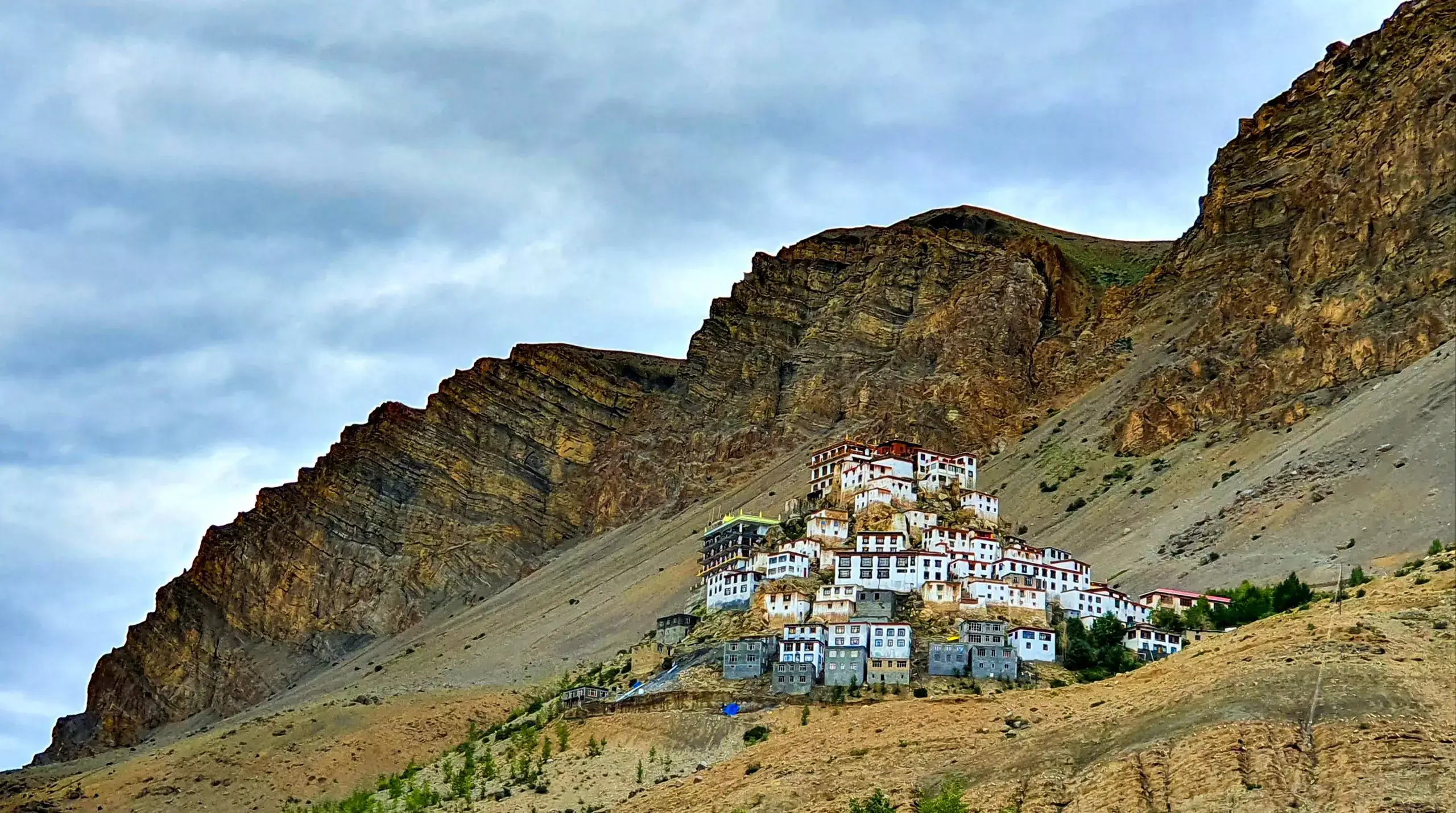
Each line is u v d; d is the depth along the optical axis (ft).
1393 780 483.51
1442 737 505.25
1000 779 560.61
